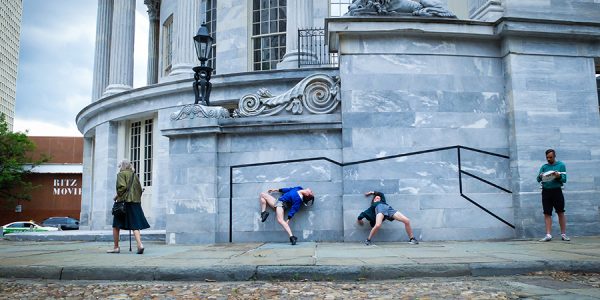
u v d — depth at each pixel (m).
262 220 10.76
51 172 46.00
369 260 7.09
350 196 10.96
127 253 9.27
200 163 11.38
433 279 6.35
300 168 11.29
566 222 11.34
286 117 11.34
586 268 6.70
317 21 20.00
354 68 11.48
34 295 5.82
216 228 11.23
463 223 11.13
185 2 20.66
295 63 18.45
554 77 11.83
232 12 21.44
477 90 11.73
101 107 22.19
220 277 6.65
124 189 9.34
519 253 7.83
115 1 23.91
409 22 11.50
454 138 11.45
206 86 12.22
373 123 11.28
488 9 12.57
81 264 7.38
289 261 7.12
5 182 41.78
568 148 11.58
